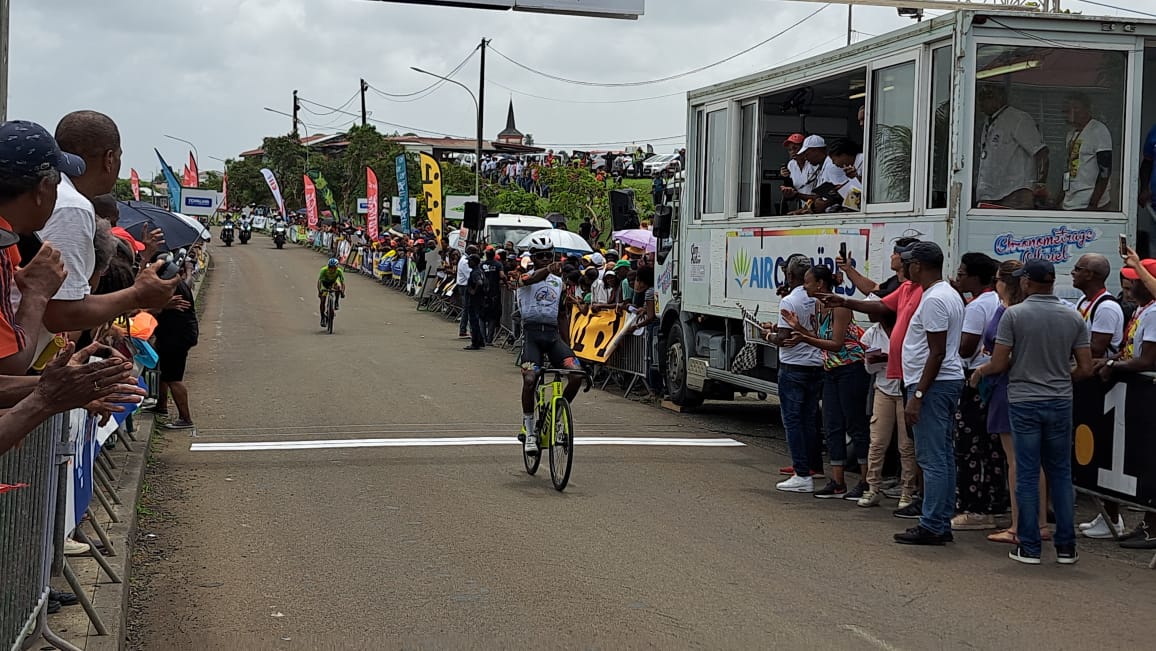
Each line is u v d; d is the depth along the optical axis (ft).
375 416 40.19
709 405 46.65
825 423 29.01
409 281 116.26
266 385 48.21
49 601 16.66
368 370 54.44
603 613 18.63
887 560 22.65
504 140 340.18
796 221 34.78
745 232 38.17
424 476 30.09
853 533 25.00
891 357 25.39
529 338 30.07
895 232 30.22
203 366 55.21
